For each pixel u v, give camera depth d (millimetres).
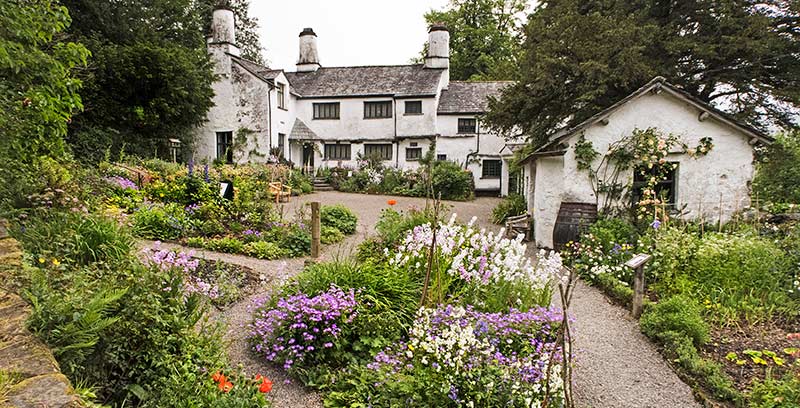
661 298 6219
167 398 2674
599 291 7012
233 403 2775
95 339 2527
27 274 3158
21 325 2502
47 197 5148
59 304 2664
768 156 12086
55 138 5137
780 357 4590
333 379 3807
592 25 11781
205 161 18156
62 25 4918
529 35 13703
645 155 9250
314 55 27062
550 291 5277
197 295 4047
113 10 17531
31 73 4730
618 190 9719
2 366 2129
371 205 16688
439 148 24438
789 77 11797
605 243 8055
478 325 4074
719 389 3932
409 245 5867
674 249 6914
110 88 16406
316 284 4820
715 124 9609
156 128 17828
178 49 18188
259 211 10273
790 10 11383
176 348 3193
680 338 4785
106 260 4492
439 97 25266
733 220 9289
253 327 4520
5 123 4445
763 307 5719
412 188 21281
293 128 24766
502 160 23672
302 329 4172
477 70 35156
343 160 25156
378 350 4152
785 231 8172
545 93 12703
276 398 3625
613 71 11266
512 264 5188
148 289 3264
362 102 24656
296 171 21516
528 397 3211
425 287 4273
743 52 11547
